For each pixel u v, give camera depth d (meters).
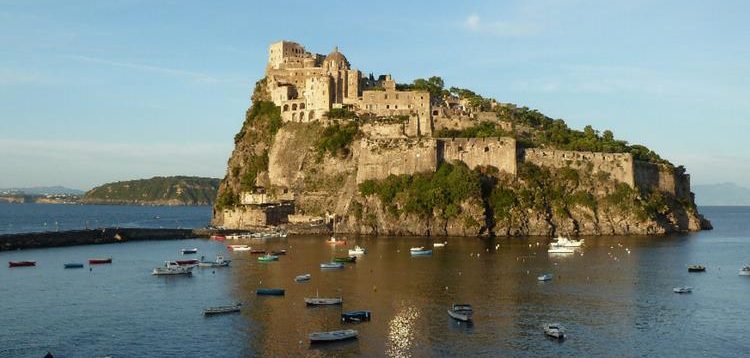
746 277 147.62
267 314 111.62
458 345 94.06
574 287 133.88
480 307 115.88
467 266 161.62
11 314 113.56
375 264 166.50
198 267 163.88
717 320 108.44
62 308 118.00
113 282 143.88
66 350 93.44
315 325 104.38
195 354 91.25
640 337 98.56
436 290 130.75
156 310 115.75
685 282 140.88
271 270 158.75
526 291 129.62
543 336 98.50
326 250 198.75
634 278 145.00
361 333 99.81
